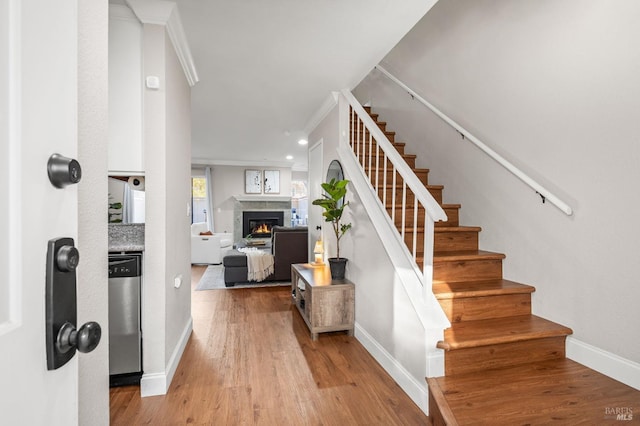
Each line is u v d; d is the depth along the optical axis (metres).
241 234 8.84
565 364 1.83
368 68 2.86
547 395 1.54
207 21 2.14
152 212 1.96
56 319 0.47
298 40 2.38
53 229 0.48
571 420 1.37
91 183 0.70
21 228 0.41
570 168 1.90
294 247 4.91
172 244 2.17
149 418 1.70
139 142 1.96
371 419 1.69
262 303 3.89
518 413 1.41
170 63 2.12
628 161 1.61
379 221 2.44
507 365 1.82
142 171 1.97
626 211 1.62
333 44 2.46
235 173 8.91
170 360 2.10
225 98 3.64
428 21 3.37
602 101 1.72
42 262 0.45
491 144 2.52
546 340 1.88
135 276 1.93
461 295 1.99
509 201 2.34
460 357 1.75
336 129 3.52
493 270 2.36
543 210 2.07
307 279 3.05
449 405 1.47
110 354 1.92
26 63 0.43
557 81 1.97
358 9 2.02
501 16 2.42
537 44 2.12
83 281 0.67
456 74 2.94
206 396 1.90
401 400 1.86
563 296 1.95
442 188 3.09
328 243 3.77
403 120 3.90
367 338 2.56
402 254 2.18
